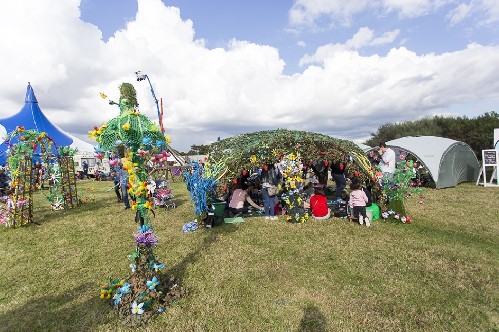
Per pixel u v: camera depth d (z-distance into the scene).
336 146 8.33
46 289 4.40
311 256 5.33
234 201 8.70
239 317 3.53
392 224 7.24
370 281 4.35
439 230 6.69
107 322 3.52
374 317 3.47
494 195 11.28
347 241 6.09
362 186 8.05
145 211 3.75
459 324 3.33
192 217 8.71
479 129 25.02
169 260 5.29
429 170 13.60
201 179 7.41
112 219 8.79
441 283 4.24
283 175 7.97
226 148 8.18
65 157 10.99
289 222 7.67
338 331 3.22
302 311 3.61
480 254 5.23
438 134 30.39
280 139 8.05
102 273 4.89
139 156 3.62
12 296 4.23
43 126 16.56
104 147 3.48
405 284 4.23
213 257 5.36
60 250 6.10
